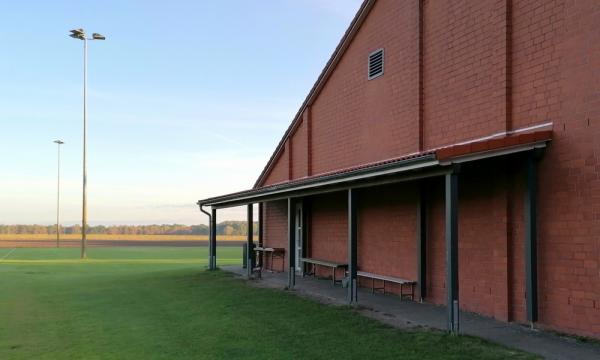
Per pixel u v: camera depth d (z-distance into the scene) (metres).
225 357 7.55
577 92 8.22
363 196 14.16
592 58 8.01
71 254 35.84
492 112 9.90
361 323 9.19
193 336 8.95
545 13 8.90
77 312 11.67
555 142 8.52
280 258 19.03
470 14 10.60
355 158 14.73
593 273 7.86
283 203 19.16
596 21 7.97
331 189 11.98
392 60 13.23
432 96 11.72
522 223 9.02
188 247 49.38
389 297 12.20
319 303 11.33
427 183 11.66
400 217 12.53
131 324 10.20
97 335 9.33
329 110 16.25
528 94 9.18
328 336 8.42
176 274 18.84
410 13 12.53
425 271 11.56
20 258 31.05
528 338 7.96
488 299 9.80
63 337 9.25
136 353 8.01
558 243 8.39
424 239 11.61
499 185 9.45
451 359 6.88
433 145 11.61
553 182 8.51
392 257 12.79
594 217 7.88
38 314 11.51
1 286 16.41
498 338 7.97
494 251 9.56
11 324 10.42
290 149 18.58
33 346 8.63
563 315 8.28
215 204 19.56
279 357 7.42
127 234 122.19
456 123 10.91
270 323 9.62
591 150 7.95
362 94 14.50
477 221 10.15
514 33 9.55
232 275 17.34
